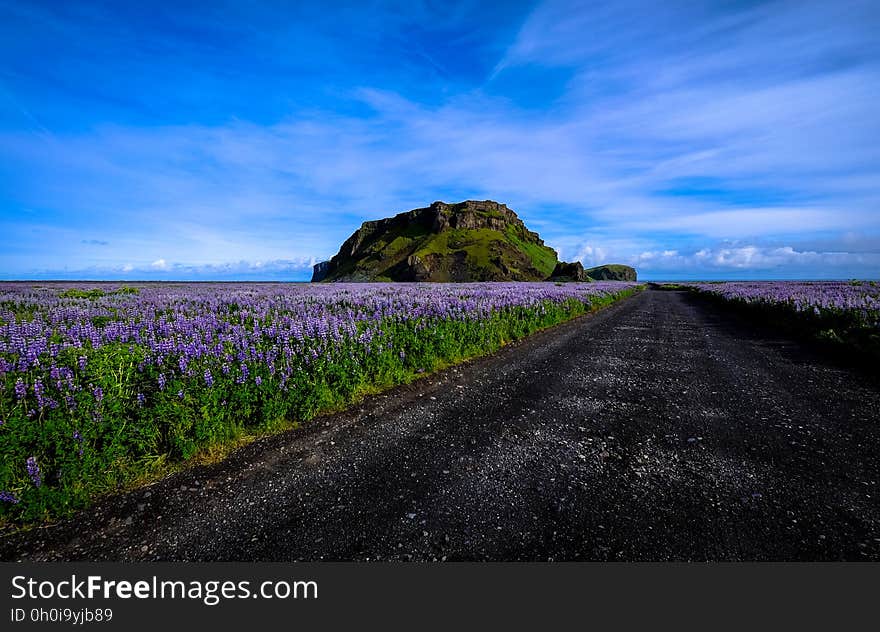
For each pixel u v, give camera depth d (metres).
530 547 3.94
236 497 4.81
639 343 15.05
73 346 6.94
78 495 4.59
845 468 5.38
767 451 5.92
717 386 9.32
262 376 6.97
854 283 45.50
